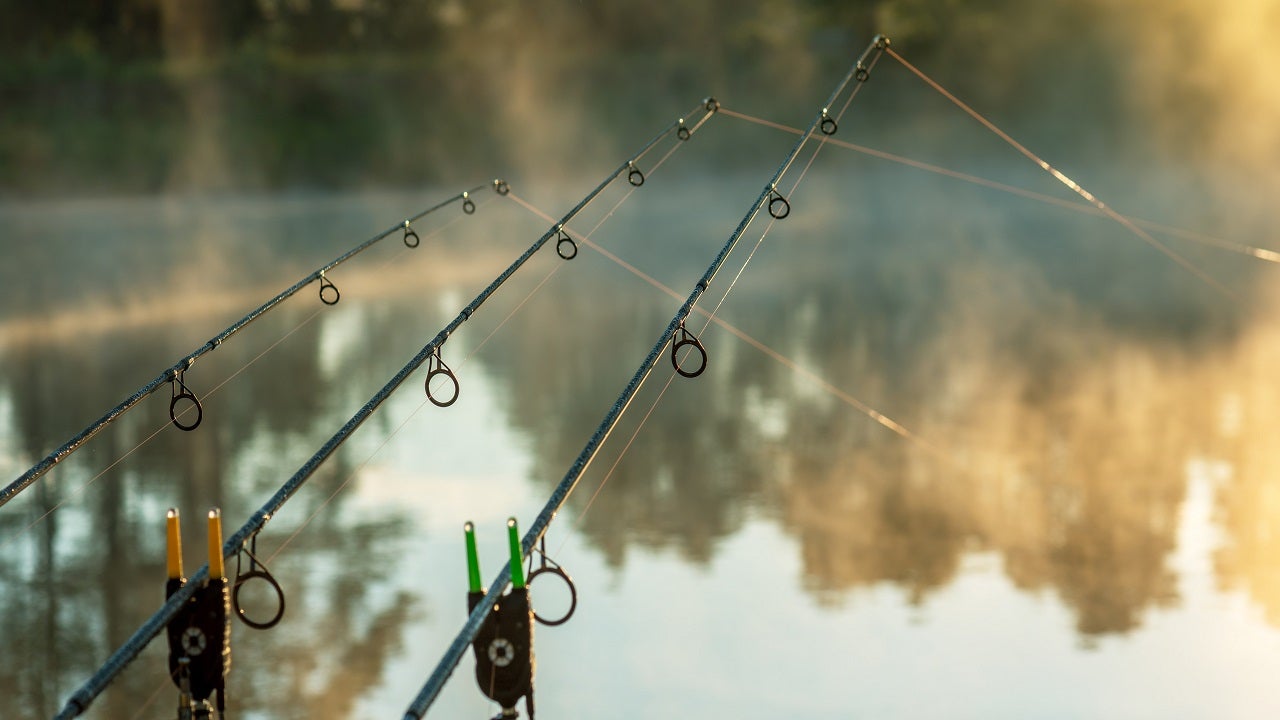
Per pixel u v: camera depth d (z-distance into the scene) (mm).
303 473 4309
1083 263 30219
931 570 11055
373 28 55094
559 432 15703
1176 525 12055
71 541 11898
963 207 40875
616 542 11836
